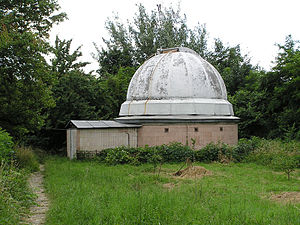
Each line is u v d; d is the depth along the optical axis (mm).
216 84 21375
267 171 14797
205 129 20125
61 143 26359
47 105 16359
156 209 7199
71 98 24453
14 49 14508
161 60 21609
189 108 19797
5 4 16500
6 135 12422
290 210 7684
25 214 7559
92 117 25562
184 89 20203
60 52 29203
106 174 13109
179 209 7422
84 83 26250
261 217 6973
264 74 28422
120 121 20641
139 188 10422
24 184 10008
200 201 8508
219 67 39750
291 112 24766
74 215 7020
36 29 18250
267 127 27594
